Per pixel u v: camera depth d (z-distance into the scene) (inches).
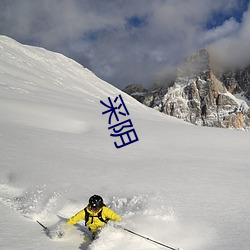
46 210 288.0
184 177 445.7
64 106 1466.5
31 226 245.4
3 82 1820.9
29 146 606.2
